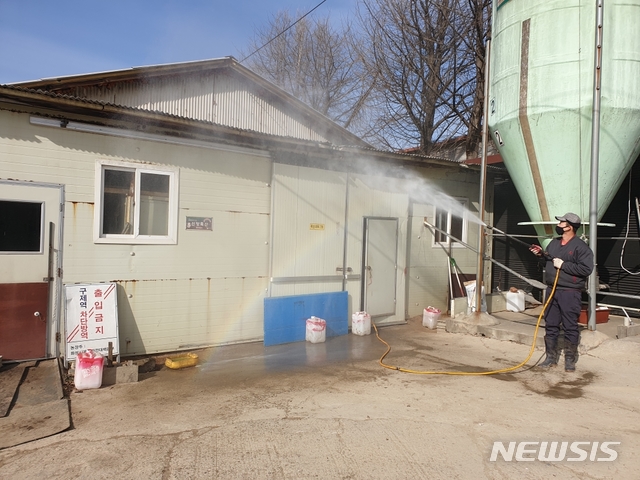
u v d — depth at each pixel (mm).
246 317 6969
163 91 10883
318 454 3391
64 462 3295
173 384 5074
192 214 6457
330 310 7531
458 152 17031
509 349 6551
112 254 5914
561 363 5699
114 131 5879
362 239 8172
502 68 7023
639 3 6137
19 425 3904
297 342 7117
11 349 5391
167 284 6293
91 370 4879
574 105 6199
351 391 4789
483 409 4230
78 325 5516
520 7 6727
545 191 6758
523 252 10211
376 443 3557
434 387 4879
